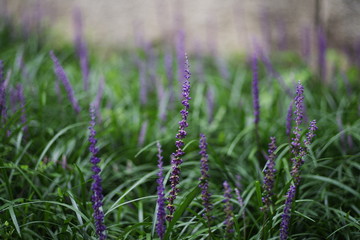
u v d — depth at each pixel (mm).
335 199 1296
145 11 2453
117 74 1970
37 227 1150
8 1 2592
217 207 1223
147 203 1335
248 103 1746
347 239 1172
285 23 2291
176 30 2320
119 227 1213
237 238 1116
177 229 1188
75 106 1432
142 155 1460
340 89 1881
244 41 2270
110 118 1553
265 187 1052
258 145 1369
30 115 1483
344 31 2207
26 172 1261
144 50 2016
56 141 1447
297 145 1072
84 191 1148
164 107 1570
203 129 1575
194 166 1431
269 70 1627
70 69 1905
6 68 1797
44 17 2502
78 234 1128
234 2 2373
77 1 2549
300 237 1206
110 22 2457
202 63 2094
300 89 1067
